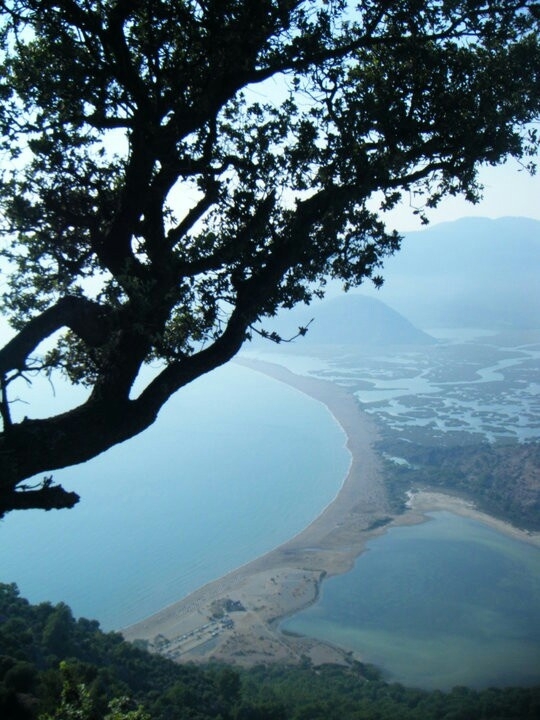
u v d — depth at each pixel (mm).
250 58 7367
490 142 8438
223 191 7887
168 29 7465
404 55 8344
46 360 7957
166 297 6949
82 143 8484
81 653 50812
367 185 7633
